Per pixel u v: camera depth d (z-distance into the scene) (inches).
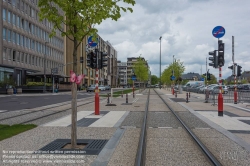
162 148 306.0
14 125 459.2
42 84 2313.0
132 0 334.0
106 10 325.4
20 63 2311.8
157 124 486.9
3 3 2033.7
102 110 735.1
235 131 416.2
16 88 2086.6
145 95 1712.6
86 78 3900.1
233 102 1056.2
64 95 1815.9
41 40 2719.0
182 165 242.7
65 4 307.7
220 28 637.3
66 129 429.4
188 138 362.6
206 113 665.0
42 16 330.0
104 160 258.2
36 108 807.1
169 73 2967.5
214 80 4665.4
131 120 538.6
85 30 327.9
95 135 379.9
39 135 378.3
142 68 2874.0
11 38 2159.2
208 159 259.6
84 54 3779.5
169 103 997.2
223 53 606.9
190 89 2470.5
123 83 7367.1
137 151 284.4
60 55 3255.4
